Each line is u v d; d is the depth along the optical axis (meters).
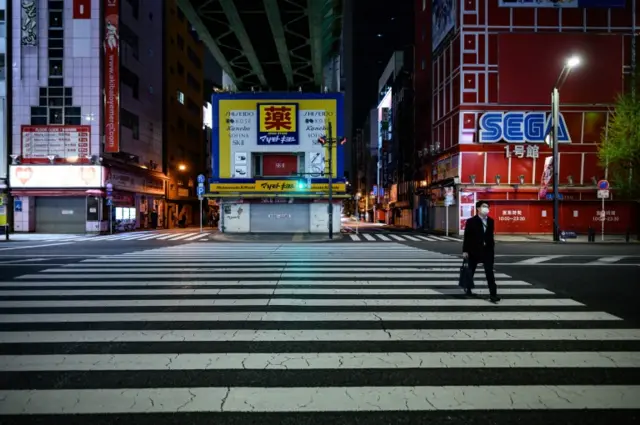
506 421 3.29
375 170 78.69
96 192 32.38
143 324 6.05
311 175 30.05
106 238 27.00
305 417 3.35
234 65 36.88
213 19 28.23
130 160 38.25
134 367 4.41
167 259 14.36
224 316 6.52
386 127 65.06
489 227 7.71
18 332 5.64
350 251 17.67
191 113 58.47
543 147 29.88
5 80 32.72
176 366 4.43
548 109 29.70
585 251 17.84
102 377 4.14
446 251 17.66
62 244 21.73
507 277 10.42
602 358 4.68
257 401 3.62
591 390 3.85
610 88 29.58
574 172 29.75
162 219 47.25
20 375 4.19
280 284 9.37
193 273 11.01
